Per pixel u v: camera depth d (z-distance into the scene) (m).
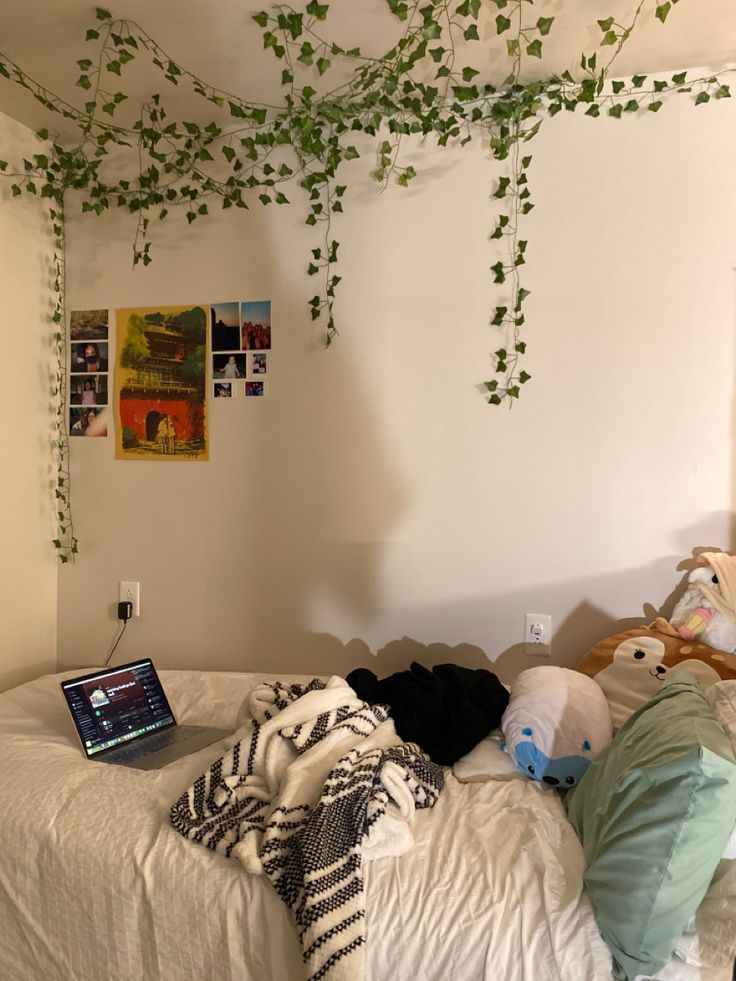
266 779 1.43
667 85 1.89
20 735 1.71
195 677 2.12
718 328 1.89
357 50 1.78
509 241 2.02
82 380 2.38
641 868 1.06
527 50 1.71
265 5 1.62
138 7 1.63
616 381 1.96
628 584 1.97
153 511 2.34
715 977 1.04
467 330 2.06
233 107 1.95
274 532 2.23
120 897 1.28
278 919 1.19
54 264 2.36
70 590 2.41
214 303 2.25
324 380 2.17
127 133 2.22
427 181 2.07
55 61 1.85
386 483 2.14
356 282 2.13
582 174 1.96
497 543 2.06
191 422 2.29
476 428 2.06
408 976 1.12
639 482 1.96
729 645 1.75
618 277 1.95
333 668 2.20
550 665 2.03
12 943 1.36
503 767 1.58
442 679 1.83
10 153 2.17
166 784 1.49
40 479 2.33
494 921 1.12
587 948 1.07
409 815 1.36
